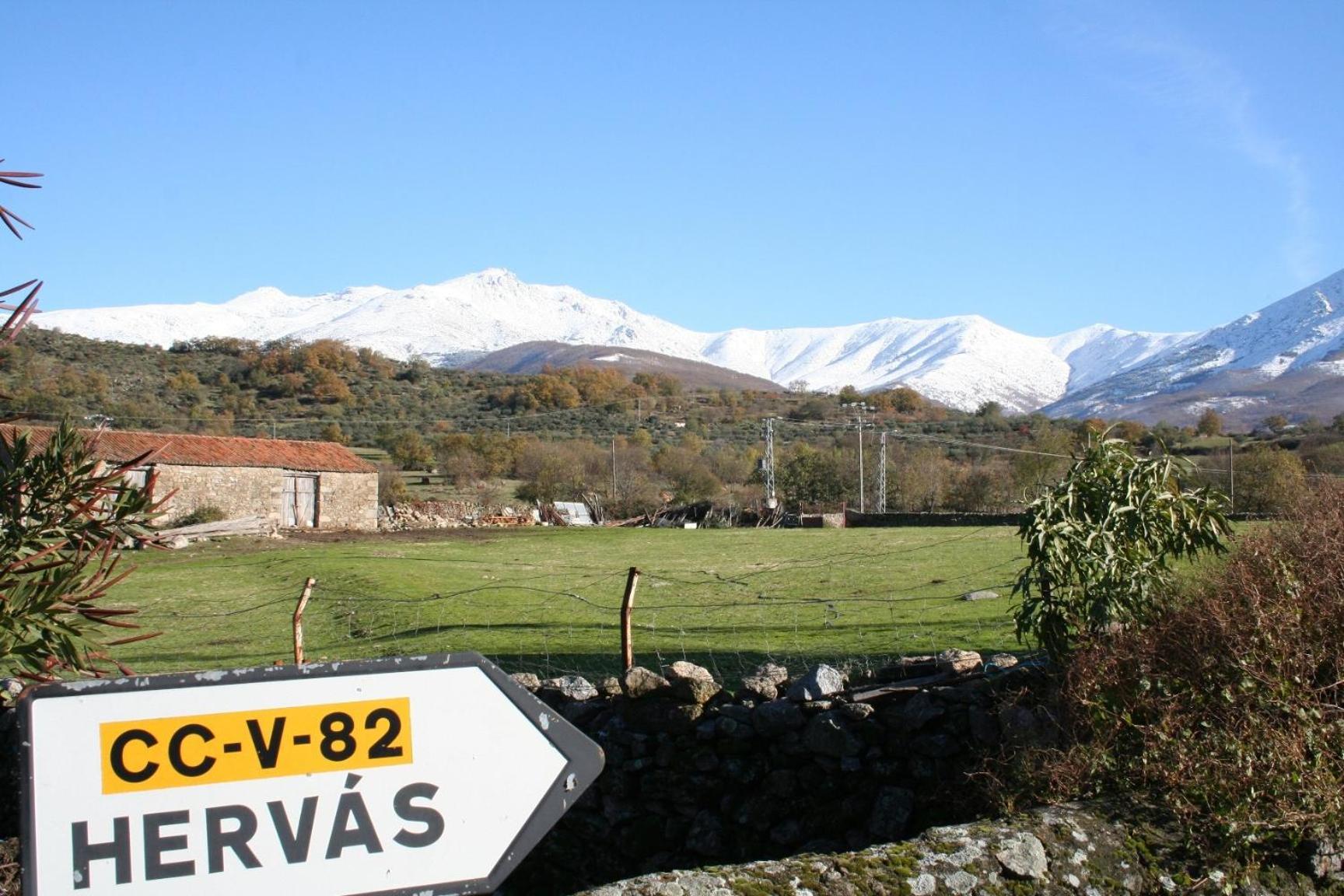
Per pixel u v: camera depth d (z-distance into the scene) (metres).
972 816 6.54
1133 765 5.60
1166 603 6.87
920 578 21.03
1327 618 5.88
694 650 12.81
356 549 35.66
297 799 2.59
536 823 2.77
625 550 34.09
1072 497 7.38
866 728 7.18
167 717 2.51
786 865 4.49
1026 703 6.83
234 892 2.53
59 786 2.42
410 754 2.69
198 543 39.06
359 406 127.69
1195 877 4.89
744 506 56.12
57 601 5.85
